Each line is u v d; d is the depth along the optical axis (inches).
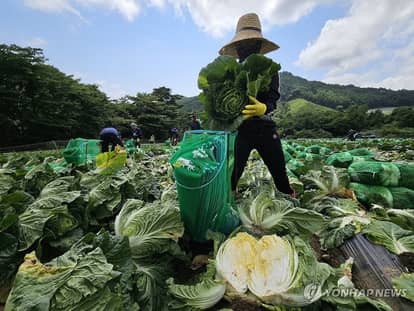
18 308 45.3
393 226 89.1
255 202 88.6
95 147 296.7
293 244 63.2
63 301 46.9
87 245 62.3
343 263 81.4
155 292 64.6
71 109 1617.9
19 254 75.0
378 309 58.2
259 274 60.6
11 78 1344.7
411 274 68.4
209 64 99.3
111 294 48.9
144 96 2650.1
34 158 256.4
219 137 86.4
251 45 127.3
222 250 65.6
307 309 58.3
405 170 132.6
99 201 102.7
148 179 147.2
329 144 645.3
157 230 76.2
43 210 84.4
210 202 81.1
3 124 1320.1
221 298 61.4
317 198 132.8
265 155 120.3
